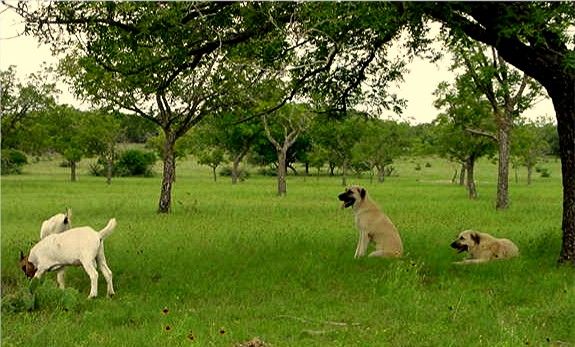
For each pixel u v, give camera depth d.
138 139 102.56
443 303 8.96
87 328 7.94
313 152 70.81
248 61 12.89
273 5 12.05
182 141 60.66
